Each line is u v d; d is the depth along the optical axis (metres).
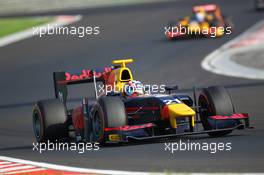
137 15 192.25
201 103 42.69
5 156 41.09
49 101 45.50
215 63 102.62
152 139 43.31
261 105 62.00
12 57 134.00
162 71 98.06
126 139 39.72
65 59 122.12
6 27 174.38
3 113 75.75
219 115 40.81
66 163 35.69
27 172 33.81
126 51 124.88
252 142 38.44
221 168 30.89
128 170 31.77
